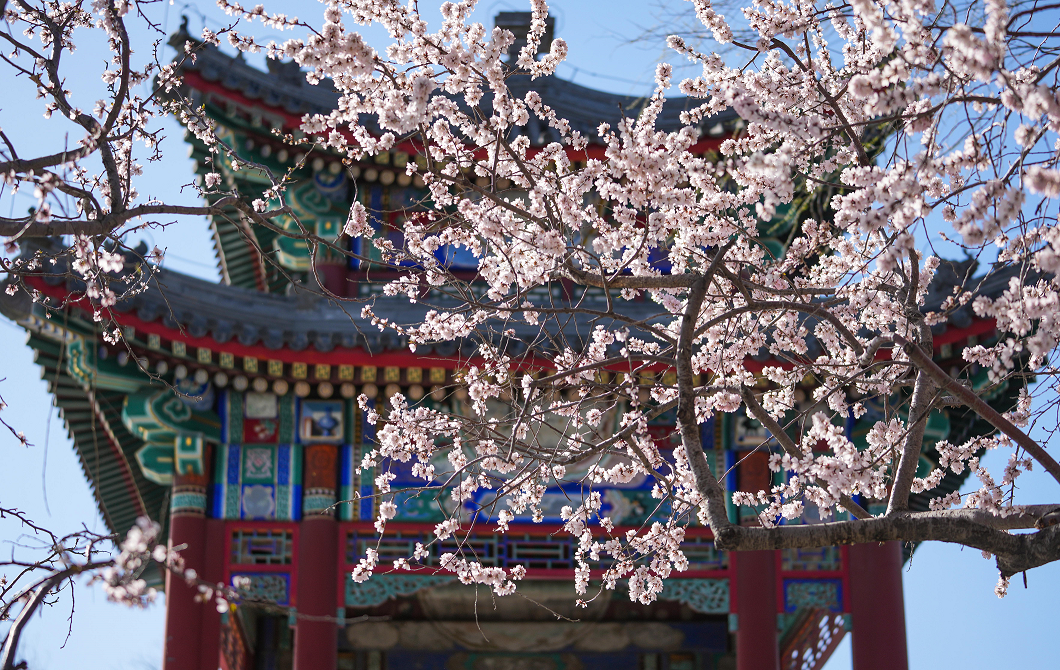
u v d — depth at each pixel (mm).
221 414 17219
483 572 9477
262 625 22453
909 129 7277
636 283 8430
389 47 9086
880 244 9125
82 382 16172
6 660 5754
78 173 9125
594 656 22750
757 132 9242
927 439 16656
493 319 16594
